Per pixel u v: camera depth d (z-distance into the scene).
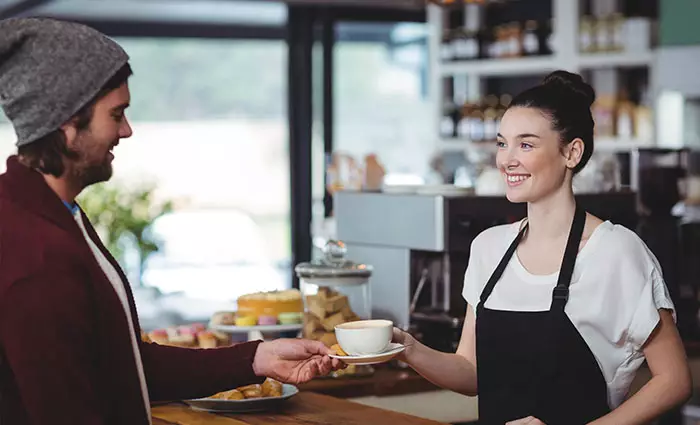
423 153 8.50
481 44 6.61
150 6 7.71
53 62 1.70
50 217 1.71
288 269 8.37
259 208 11.52
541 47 6.33
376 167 4.07
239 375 2.20
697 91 5.54
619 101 5.98
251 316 3.46
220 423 2.59
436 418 3.26
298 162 6.80
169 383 2.15
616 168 4.14
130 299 1.93
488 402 2.38
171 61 11.20
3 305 1.65
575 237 2.32
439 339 3.44
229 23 7.81
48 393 1.63
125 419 1.79
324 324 3.28
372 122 9.09
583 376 2.28
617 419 2.19
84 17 7.75
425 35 8.14
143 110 11.15
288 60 6.78
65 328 1.65
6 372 1.69
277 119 11.55
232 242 10.63
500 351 2.35
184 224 10.51
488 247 2.47
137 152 11.14
